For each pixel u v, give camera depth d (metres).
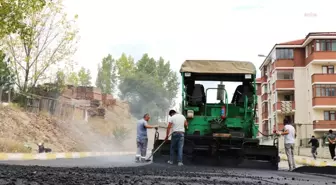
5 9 23.23
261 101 84.69
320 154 40.91
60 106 41.25
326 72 58.84
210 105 16.69
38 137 31.97
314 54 57.97
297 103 62.59
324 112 58.12
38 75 37.25
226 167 15.49
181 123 15.45
